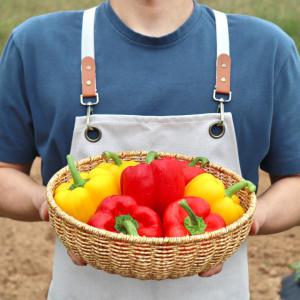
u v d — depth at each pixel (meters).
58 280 2.29
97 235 1.69
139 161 2.08
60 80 2.07
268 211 2.10
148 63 2.06
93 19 2.10
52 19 2.12
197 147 2.08
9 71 2.12
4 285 4.29
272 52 2.08
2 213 2.22
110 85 2.06
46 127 2.13
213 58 2.08
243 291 2.28
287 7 9.16
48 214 1.99
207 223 1.79
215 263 1.78
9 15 8.89
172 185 1.85
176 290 2.20
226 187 2.04
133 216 1.80
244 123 2.10
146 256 1.67
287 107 2.12
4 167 2.23
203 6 2.16
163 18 2.07
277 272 4.41
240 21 2.12
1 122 2.17
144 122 2.05
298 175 2.20
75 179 1.91
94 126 2.06
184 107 2.07
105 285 2.22
